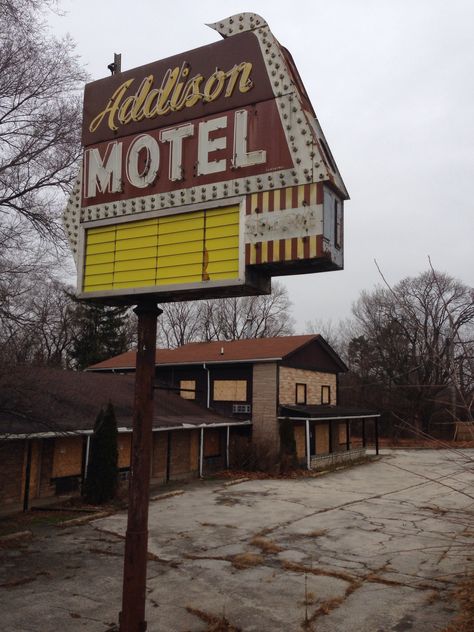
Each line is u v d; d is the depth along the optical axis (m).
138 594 4.99
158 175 5.92
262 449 23.34
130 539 5.07
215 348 28.58
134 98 6.26
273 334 56.53
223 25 5.77
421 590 8.14
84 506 14.52
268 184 5.22
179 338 57.53
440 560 9.66
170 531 12.10
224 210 5.50
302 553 10.27
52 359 31.56
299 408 24.72
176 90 5.95
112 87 6.48
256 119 5.41
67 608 7.30
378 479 21.45
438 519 12.98
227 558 9.88
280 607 7.45
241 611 7.30
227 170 5.48
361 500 16.39
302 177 5.06
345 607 7.47
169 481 20.17
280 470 22.77
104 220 6.20
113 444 15.30
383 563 9.59
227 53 5.71
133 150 6.14
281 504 15.66
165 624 6.84
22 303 14.05
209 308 57.25
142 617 4.99
